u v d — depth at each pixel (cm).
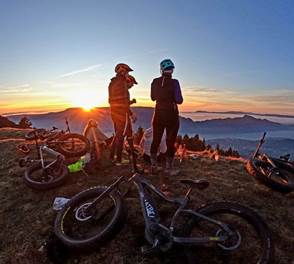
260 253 196
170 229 184
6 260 212
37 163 325
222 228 177
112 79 318
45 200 278
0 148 463
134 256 199
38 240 225
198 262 191
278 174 283
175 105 279
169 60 274
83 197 227
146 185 203
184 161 367
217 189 280
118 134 325
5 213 266
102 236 196
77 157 367
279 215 242
